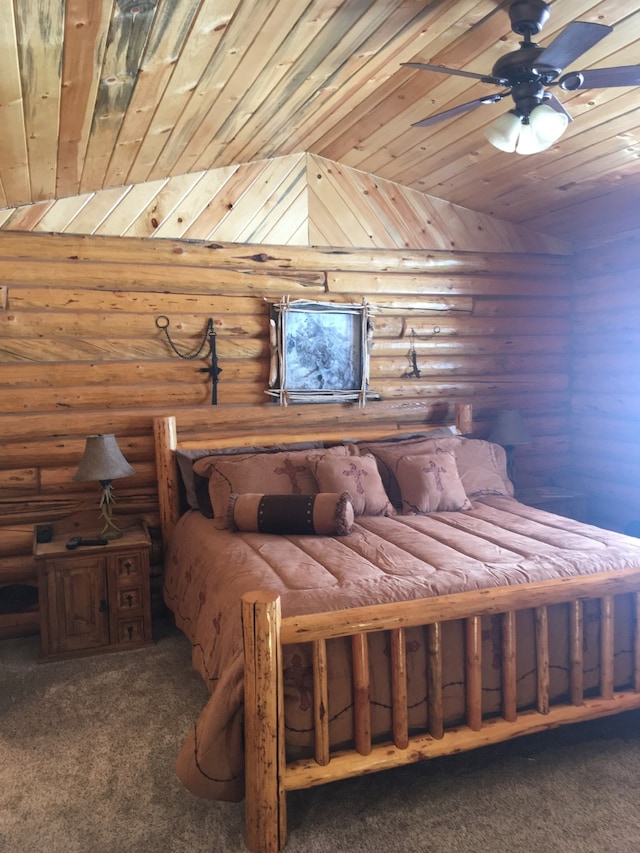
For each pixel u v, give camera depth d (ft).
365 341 14.21
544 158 11.77
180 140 10.02
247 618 6.37
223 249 12.92
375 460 12.55
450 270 14.90
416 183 14.05
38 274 11.66
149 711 9.21
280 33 7.02
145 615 11.43
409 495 12.09
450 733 7.34
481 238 15.15
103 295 12.17
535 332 15.94
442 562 8.70
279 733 6.48
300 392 13.76
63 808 7.18
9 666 10.72
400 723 7.05
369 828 6.83
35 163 9.23
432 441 13.47
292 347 13.62
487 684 7.61
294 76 8.45
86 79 6.81
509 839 6.64
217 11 6.12
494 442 14.70
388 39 8.05
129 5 5.57
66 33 5.78
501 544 9.66
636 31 8.03
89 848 6.58
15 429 11.80
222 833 6.79
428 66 7.14
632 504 14.69
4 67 6.11
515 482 15.79
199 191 12.64
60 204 11.71
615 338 15.05
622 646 8.29
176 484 12.64
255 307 13.34
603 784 7.53
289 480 11.89
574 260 16.10
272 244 13.35
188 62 7.09
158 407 12.83
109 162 10.16
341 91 9.64
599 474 15.58
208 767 6.52
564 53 6.66
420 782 7.62
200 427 13.14
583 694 8.03
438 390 15.15
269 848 6.46
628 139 10.68
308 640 6.63
